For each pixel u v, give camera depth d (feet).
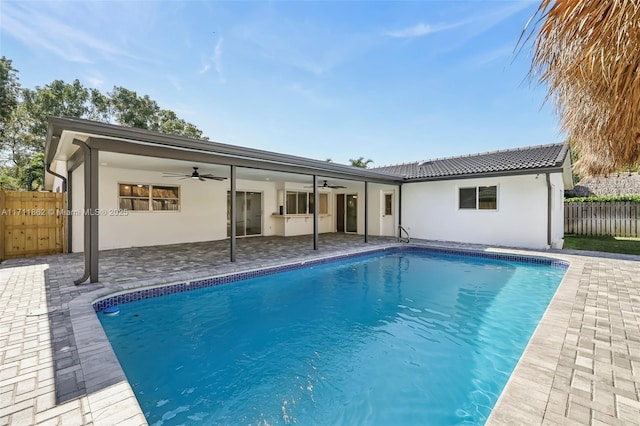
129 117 84.28
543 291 20.17
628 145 7.00
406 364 11.36
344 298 19.10
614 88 4.68
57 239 28.19
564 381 7.70
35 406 6.88
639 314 12.55
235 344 13.03
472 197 36.78
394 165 56.39
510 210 33.63
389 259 31.60
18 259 25.39
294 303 18.20
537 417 6.34
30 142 71.51
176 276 19.49
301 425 8.28
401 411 8.80
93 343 10.12
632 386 7.50
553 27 4.43
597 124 6.67
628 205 41.16
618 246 33.47
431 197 40.19
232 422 8.39
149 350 12.45
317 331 14.34
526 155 36.63
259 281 22.91
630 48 3.88
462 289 20.89
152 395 9.58
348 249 31.94
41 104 72.54
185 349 12.56
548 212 31.04
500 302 18.11
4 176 65.21
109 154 22.98
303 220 47.70
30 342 10.18
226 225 41.29
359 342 13.17
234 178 23.84
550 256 26.81
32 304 14.10
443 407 8.96
